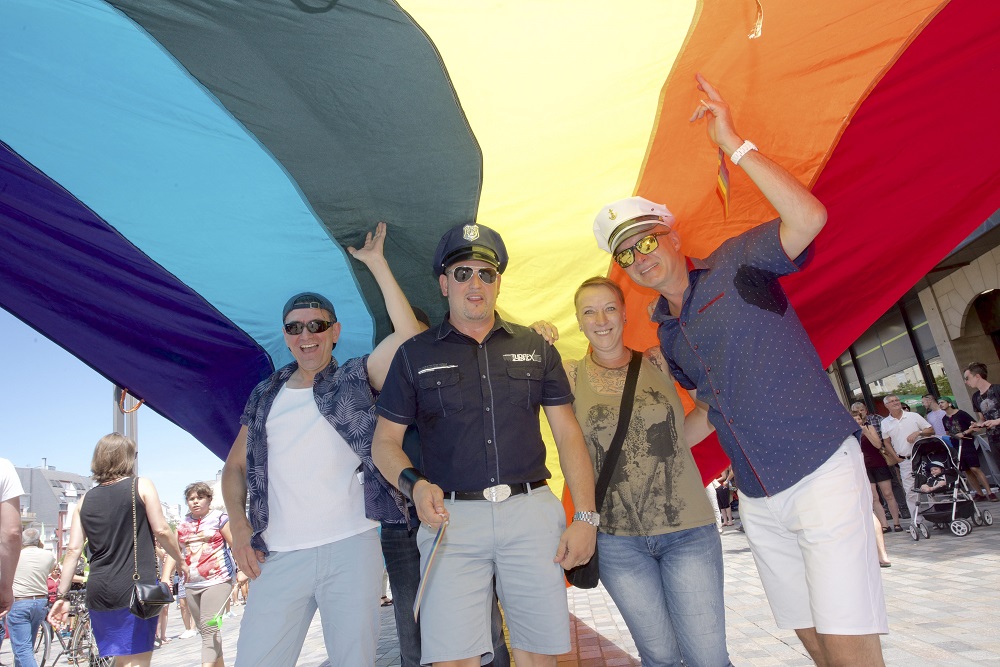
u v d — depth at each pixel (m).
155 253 3.72
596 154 3.39
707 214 3.94
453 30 2.59
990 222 11.05
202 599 6.33
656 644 2.99
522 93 2.94
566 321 4.54
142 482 4.62
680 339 3.08
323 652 7.70
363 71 2.76
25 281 3.79
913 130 3.46
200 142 3.08
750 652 4.83
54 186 3.33
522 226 3.79
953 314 14.02
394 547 3.61
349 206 3.48
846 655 2.49
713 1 2.57
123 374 4.26
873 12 2.85
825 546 2.56
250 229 3.57
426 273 4.05
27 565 7.52
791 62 3.07
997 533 8.59
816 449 2.64
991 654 4.00
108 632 4.37
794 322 2.85
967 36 3.05
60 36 2.59
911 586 6.30
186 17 2.50
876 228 3.88
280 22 2.54
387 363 3.36
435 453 2.83
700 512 3.04
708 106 2.90
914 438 9.87
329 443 3.21
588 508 2.79
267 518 3.17
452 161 3.30
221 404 4.51
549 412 3.05
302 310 3.37
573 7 2.52
